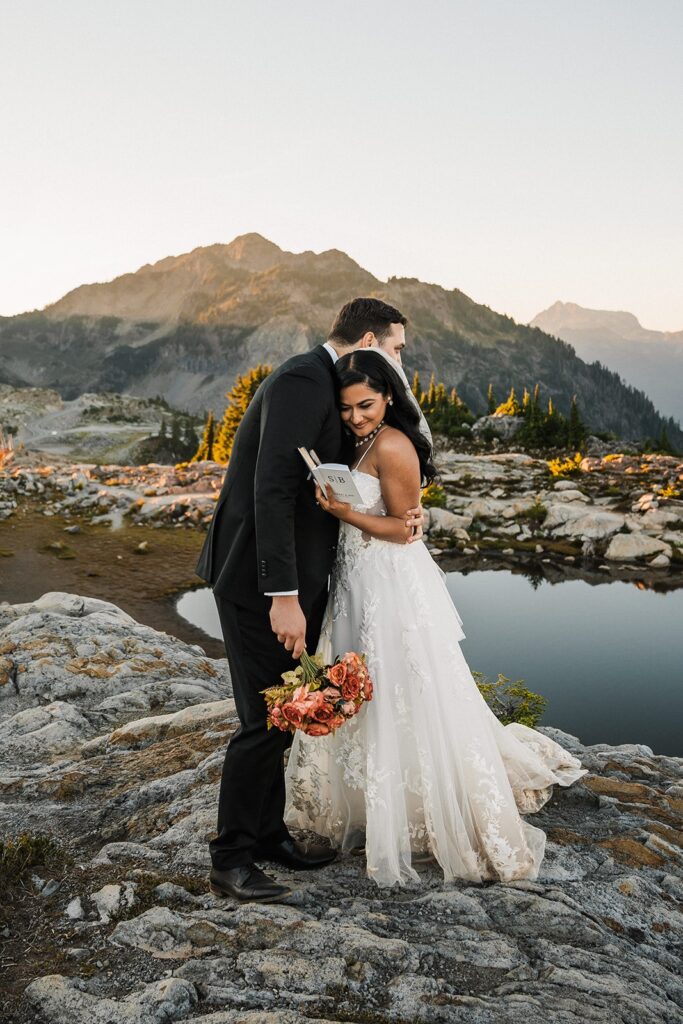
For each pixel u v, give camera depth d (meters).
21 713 6.12
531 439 59.97
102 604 9.89
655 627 15.89
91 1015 2.03
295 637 2.53
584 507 27.56
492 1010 2.04
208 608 16.12
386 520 2.83
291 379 2.54
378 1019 2.02
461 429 63.19
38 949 2.46
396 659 2.90
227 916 2.57
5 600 16.38
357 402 2.65
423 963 2.32
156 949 2.41
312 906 2.74
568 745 5.34
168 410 190.75
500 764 3.01
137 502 26.75
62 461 49.59
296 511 2.70
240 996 2.13
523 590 19.36
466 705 2.97
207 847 3.14
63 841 3.57
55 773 4.58
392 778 2.86
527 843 3.14
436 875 3.00
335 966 2.25
